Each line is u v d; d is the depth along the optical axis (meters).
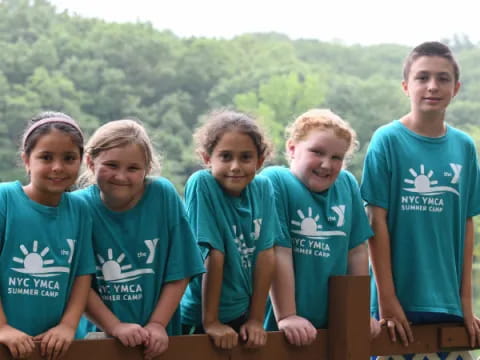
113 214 3.14
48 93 23.22
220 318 3.31
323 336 3.42
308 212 3.50
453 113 25.30
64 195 3.05
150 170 3.20
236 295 3.29
